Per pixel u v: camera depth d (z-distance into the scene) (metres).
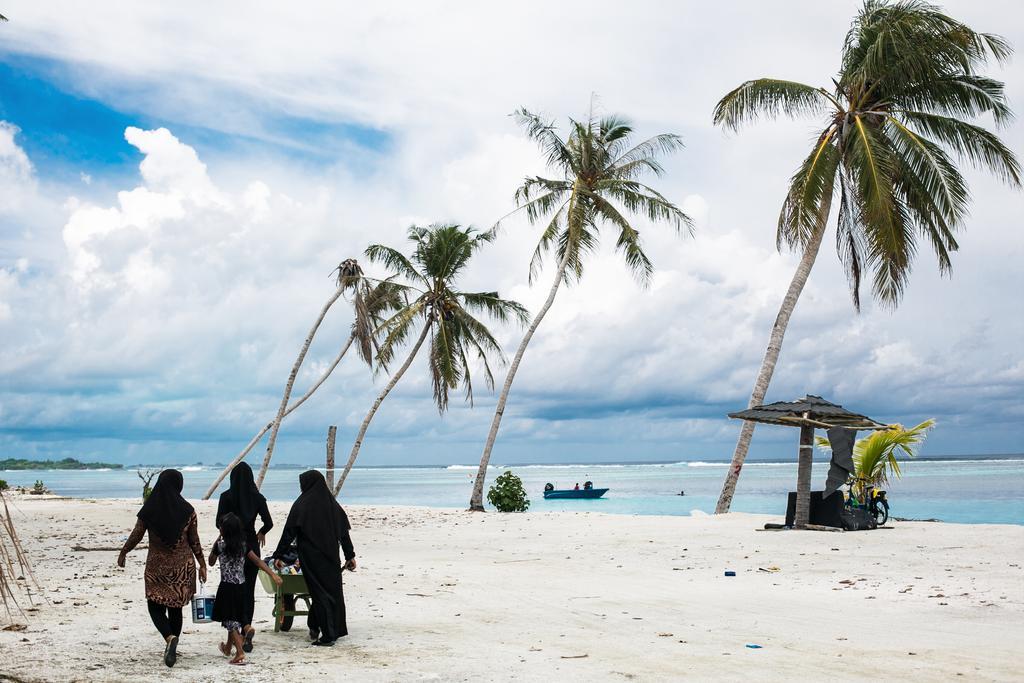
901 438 22.06
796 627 9.80
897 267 24.27
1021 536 17.05
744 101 25.78
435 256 37.12
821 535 18.53
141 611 10.59
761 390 25.91
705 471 180.38
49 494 51.69
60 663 7.55
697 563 16.06
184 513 7.80
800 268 26.25
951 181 23.86
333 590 8.81
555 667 7.60
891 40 23.80
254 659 7.96
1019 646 8.62
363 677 7.18
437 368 37.88
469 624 9.98
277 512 28.58
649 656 8.11
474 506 32.16
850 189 25.67
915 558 15.34
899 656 8.12
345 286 43.16
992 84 24.86
